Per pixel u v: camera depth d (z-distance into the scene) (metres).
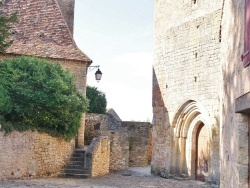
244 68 6.71
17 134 14.23
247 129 7.19
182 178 19.02
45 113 15.95
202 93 18.19
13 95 15.04
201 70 18.38
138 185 15.95
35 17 23.19
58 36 22.53
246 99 6.40
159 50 21.47
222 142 10.59
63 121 17.02
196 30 18.89
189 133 19.50
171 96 20.20
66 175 17.38
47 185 13.38
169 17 20.81
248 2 6.25
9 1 23.52
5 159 13.52
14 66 15.79
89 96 31.97
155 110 21.59
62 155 17.77
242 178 7.08
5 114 14.62
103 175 19.56
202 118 18.23
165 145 20.39
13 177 14.02
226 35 10.21
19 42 21.44
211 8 18.06
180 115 19.62
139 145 26.88
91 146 18.45
